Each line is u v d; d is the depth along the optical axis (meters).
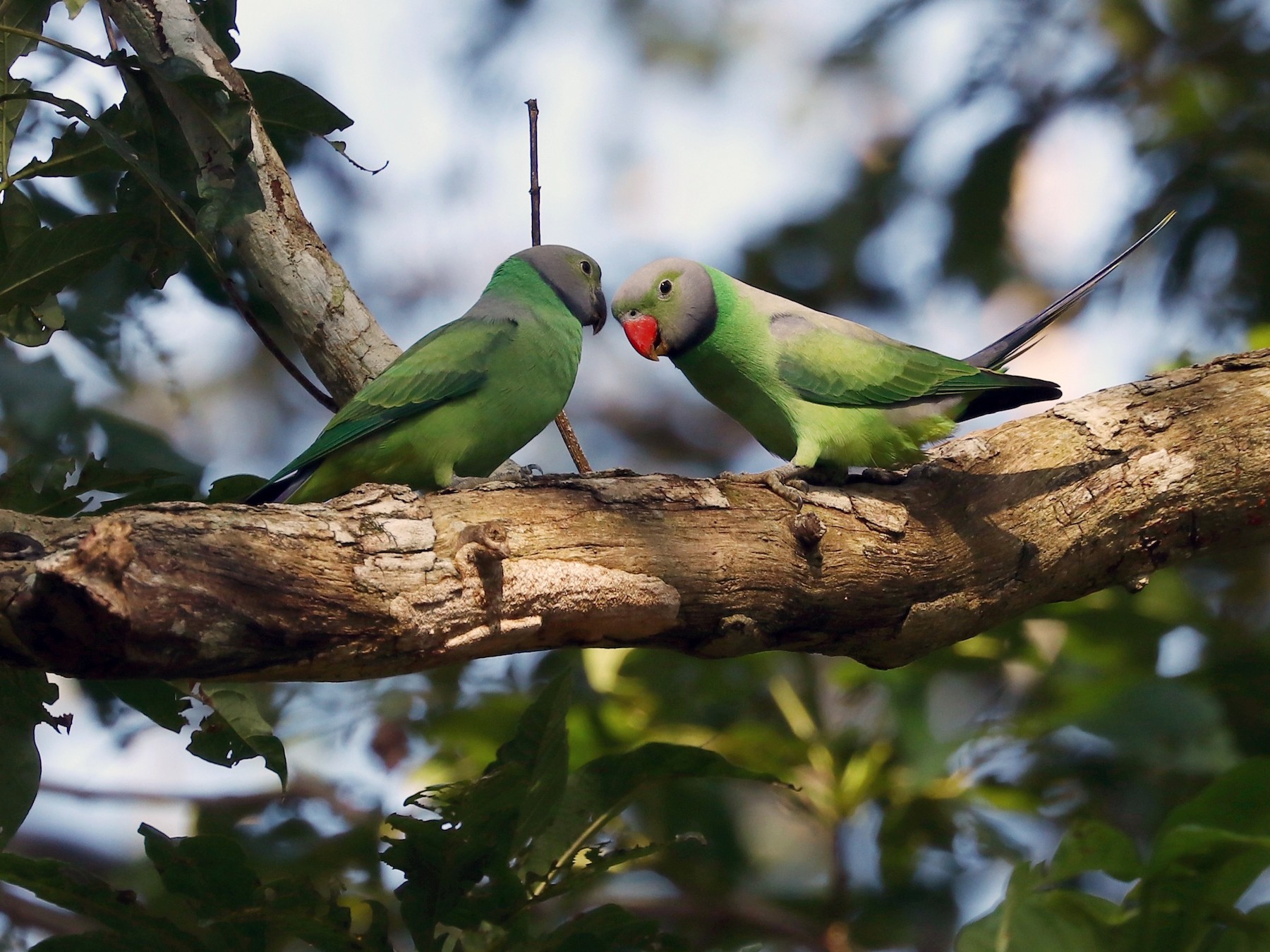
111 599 4.77
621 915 6.36
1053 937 5.70
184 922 9.34
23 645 4.82
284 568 5.40
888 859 10.71
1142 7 14.94
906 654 7.67
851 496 7.56
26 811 6.68
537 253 10.64
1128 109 14.87
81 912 6.20
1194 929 5.68
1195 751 9.23
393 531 5.87
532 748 6.24
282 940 9.16
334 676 5.68
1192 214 13.79
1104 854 5.61
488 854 6.14
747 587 6.87
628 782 6.71
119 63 7.47
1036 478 7.96
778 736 10.54
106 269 10.12
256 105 8.81
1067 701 9.55
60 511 7.18
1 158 7.83
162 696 7.20
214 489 7.65
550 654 11.73
